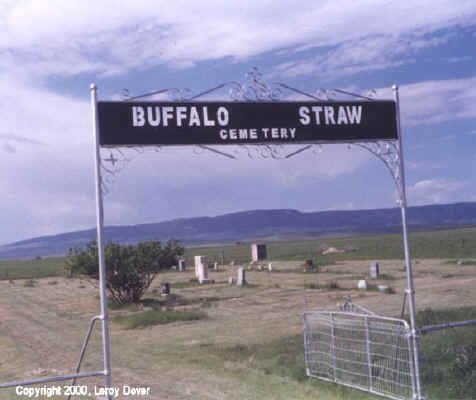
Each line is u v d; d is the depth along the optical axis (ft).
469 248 236.02
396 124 36.32
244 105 33.81
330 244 428.97
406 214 36.52
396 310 80.23
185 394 40.42
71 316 97.55
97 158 31.22
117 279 107.24
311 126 34.86
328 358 41.29
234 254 361.71
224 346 60.80
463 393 33.73
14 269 318.04
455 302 87.76
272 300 103.35
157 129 32.22
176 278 175.94
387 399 34.94
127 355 58.65
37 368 53.78
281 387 40.40
